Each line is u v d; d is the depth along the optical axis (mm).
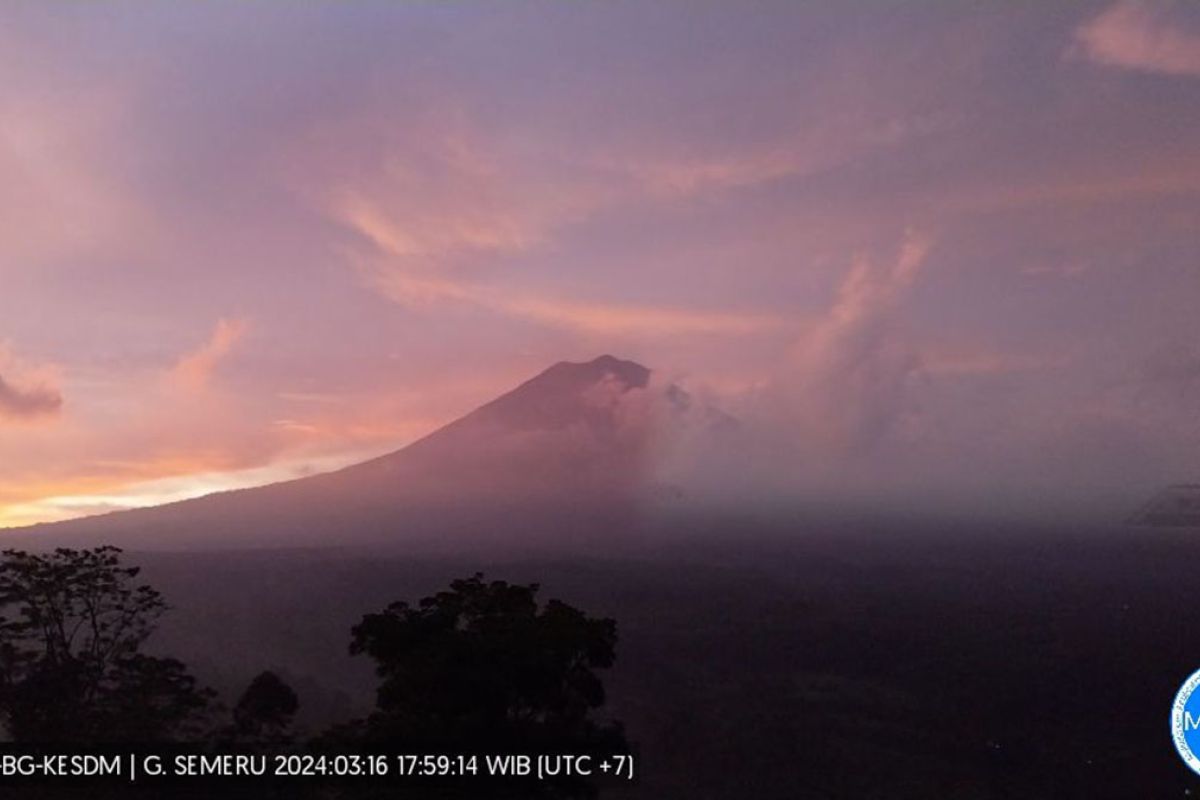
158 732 12914
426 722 10641
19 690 13273
